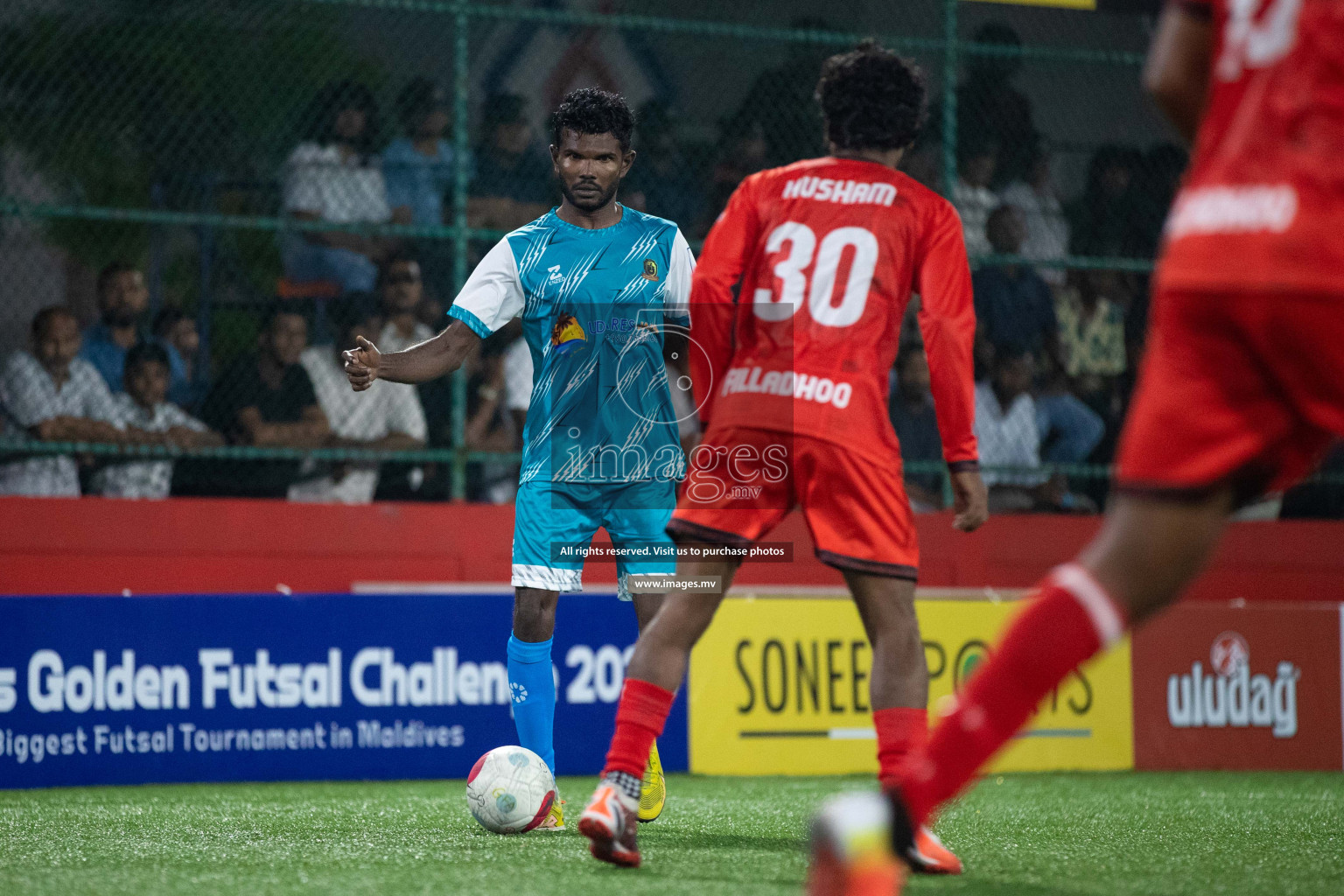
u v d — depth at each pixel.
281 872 10.19
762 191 10.86
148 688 19.52
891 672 10.32
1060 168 30.30
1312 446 7.08
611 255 13.84
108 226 26.73
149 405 23.56
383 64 29.00
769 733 21.67
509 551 24.17
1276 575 26.77
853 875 6.20
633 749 10.05
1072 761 22.58
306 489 24.45
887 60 10.92
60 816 14.54
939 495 26.62
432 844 11.83
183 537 22.53
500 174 27.62
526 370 25.97
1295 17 6.88
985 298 27.11
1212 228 6.78
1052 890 9.55
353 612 20.52
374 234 24.02
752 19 30.05
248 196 27.16
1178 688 23.27
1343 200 6.54
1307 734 23.94
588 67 30.88
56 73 26.05
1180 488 6.77
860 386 10.30
